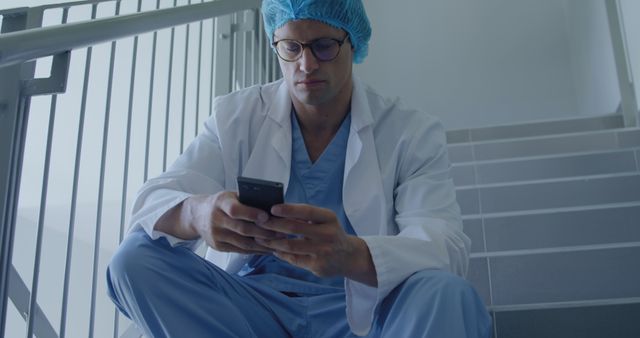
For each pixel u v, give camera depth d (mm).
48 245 2875
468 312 831
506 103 3869
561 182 2213
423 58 4059
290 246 859
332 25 1107
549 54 3908
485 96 3908
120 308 1004
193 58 2510
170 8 1462
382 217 1119
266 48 2492
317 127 1230
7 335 2475
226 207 850
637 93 2768
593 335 1522
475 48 4008
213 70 2096
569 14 3877
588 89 3527
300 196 1195
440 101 3957
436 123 1259
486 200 2238
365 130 1205
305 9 1075
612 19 2906
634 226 1949
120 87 2600
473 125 3873
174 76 2541
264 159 1207
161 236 972
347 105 1230
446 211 1087
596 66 3314
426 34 4102
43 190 1202
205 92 2463
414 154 1184
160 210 968
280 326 1063
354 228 1136
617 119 2932
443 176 1179
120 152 2619
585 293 1711
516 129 3062
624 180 2184
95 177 2648
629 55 2840
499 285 1752
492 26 4020
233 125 1238
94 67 2604
